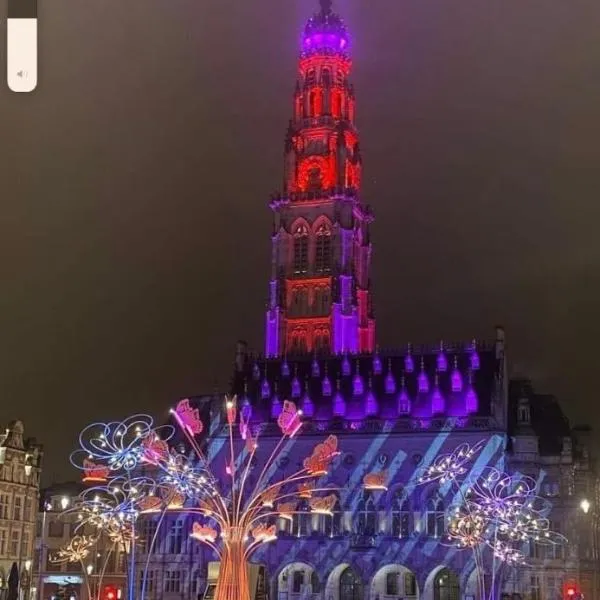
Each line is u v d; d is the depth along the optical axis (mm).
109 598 106688
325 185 152375
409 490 106500
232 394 121250
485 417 107062
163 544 114188
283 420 46125
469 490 92062
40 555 122125
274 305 145625
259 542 44469
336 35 161375
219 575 40375
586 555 101375
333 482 110000
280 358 124750
